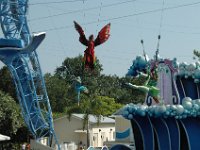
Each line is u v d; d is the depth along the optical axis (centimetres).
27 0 4491
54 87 10225
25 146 5319
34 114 4803
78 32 2631
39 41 3912
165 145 2559
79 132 7144
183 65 2592
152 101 2616
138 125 2588
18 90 4684
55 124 7325
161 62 2603
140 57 2700
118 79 12044
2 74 8531
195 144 2556
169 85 2583
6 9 4484
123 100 10600
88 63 2656
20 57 4509
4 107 5503
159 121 2569
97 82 10488
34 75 4706
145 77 2695
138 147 2602
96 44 2638
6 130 5538
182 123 2550
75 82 3319
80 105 6375
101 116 6750
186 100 2538
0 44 4247
